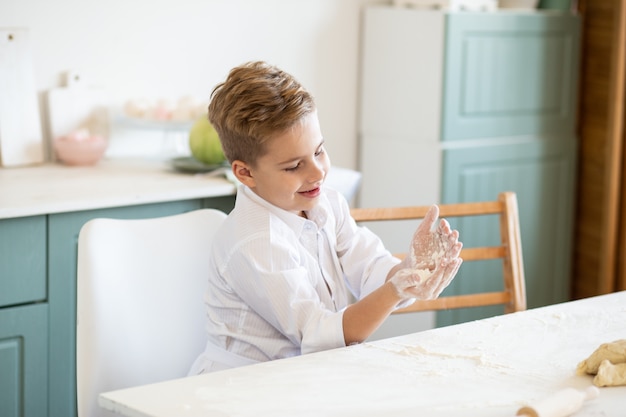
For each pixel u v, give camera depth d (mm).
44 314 2498
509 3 3621
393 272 1847
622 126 3615
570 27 3650
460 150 3395
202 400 1367
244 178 1790
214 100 1778
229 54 3334
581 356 1578
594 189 3816
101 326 1796
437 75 3344
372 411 1333
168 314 1906
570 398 1314
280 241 1745
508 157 3537
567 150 3723
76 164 2953
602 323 1755
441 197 3381
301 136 1695
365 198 3668
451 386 1435
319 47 3539
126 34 3104
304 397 1384
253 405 1350
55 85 3010
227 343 1818
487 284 3557
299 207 1772
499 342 1644
